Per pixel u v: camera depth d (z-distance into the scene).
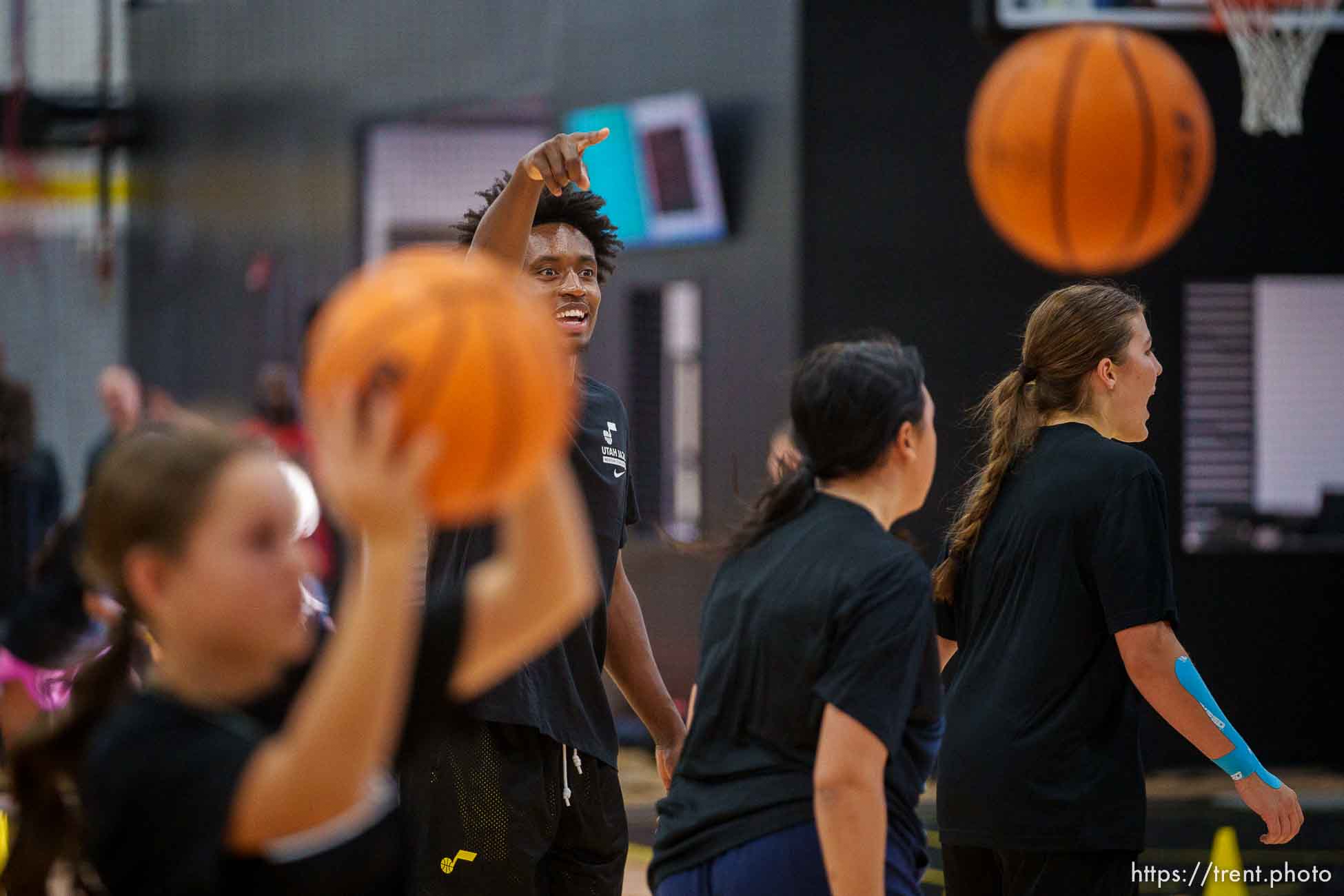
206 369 33.69
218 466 4.05
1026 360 8.82
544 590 4.80
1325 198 22.14
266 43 31.41
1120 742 8.16
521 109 27.55
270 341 31.48
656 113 23.00
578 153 8.12
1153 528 8.08
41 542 27.27
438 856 8.34
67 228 37.91
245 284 32.22
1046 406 8.73
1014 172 18.05
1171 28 19.23
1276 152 22.05
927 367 21.95
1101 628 8.17
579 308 9.09
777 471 6.94
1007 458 8.65
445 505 4.06
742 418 22.66
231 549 4.00
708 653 6.72
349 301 4.02
